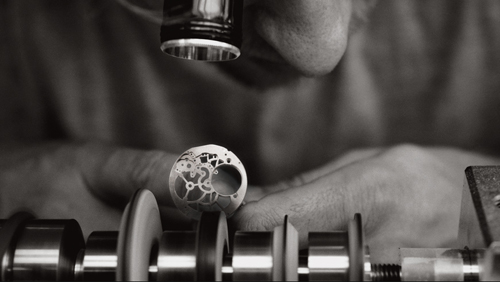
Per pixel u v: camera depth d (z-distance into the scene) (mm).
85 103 1179
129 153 902
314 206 745
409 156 924
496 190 534
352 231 503
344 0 689
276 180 1205
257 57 833
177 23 508
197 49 548
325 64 655
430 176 886
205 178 593
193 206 574
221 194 574
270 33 642
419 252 540
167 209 813
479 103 1263
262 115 1173
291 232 516
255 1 643
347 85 1205
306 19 606
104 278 534
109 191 900
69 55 1178
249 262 513
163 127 1197
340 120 1220
